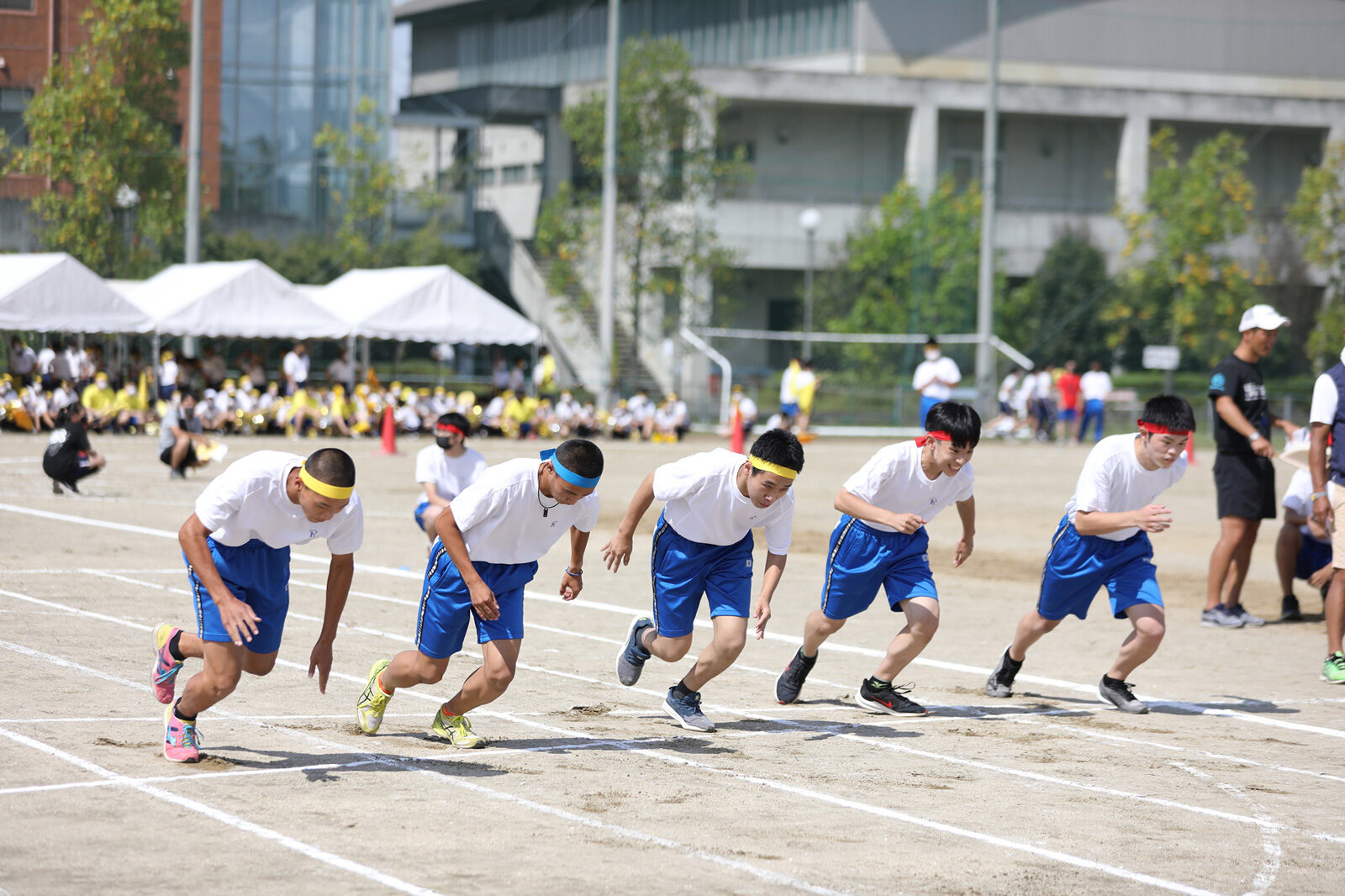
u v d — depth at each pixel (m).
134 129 53.28
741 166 65.94
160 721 9.98
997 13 58.00
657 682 12.49
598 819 8.05
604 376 53.06
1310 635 16.20
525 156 77.75
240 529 8.34
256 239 64.19
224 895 6.52
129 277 54.06
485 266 72.12
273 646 8.79
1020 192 78.44
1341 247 65.88
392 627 14.45
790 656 14.16
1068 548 11.70
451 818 7.94
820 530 25.50
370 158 63.66
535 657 13.37
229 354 58.84
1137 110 75.56
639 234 63.41
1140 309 69.00
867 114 75.31
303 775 8.73
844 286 68.00
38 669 11.53
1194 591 19.64
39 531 20.84
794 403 49.91
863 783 9.15
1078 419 58.09
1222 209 66.06
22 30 58.94
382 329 46.28
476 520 8.95
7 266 42.28
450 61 90.69
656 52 64.38
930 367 40.66
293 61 64.62
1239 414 16.16
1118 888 7.15
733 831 7.91
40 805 7.81
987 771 9.64
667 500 10.20
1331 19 81.88
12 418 40.66
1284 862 7.69
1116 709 11.99
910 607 11.20
